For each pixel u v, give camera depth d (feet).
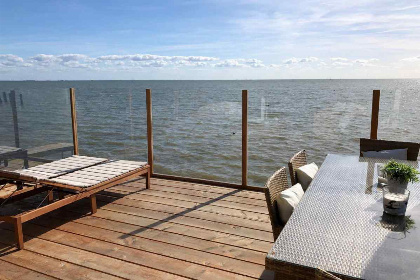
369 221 5.54
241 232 10.45
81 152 17.25
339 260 4.37
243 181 14.52
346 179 8.00
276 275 4.68
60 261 8.91
